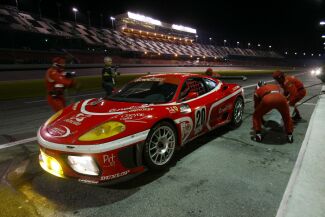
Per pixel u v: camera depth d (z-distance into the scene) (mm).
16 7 40844
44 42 40000
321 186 2289
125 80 16500
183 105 3174
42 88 11133
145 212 2057
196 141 3766
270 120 4973
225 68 39531
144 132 2545
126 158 2422
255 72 30766
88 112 2857
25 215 2039
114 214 2043
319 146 3221
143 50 52312
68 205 2176
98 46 45156
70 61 29453
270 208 2068
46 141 2434
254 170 2756
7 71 13422
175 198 2248
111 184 2510
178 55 60875
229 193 2307
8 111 6742
